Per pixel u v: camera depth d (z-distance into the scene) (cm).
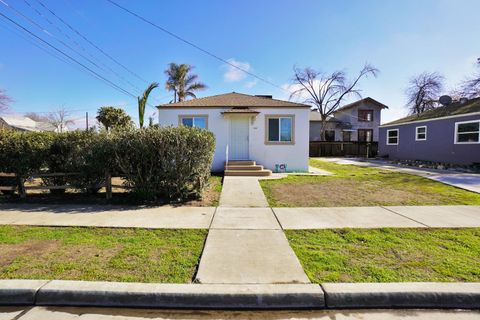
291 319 261
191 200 687
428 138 1822
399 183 957
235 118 1280
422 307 277
